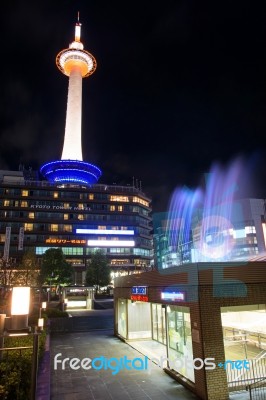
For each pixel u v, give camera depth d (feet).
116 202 339.36
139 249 335.26
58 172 362.33
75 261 309.01
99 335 93.50
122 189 354.33
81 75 384.88
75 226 320.70
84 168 363.97
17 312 25.31
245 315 51.90
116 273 310.86
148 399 41.91
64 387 47.01
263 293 45.98
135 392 44.50
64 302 176.96
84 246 315.17
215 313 43.11
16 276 192.34
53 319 104.37
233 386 42.96
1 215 305.53
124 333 82.43
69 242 311.68
